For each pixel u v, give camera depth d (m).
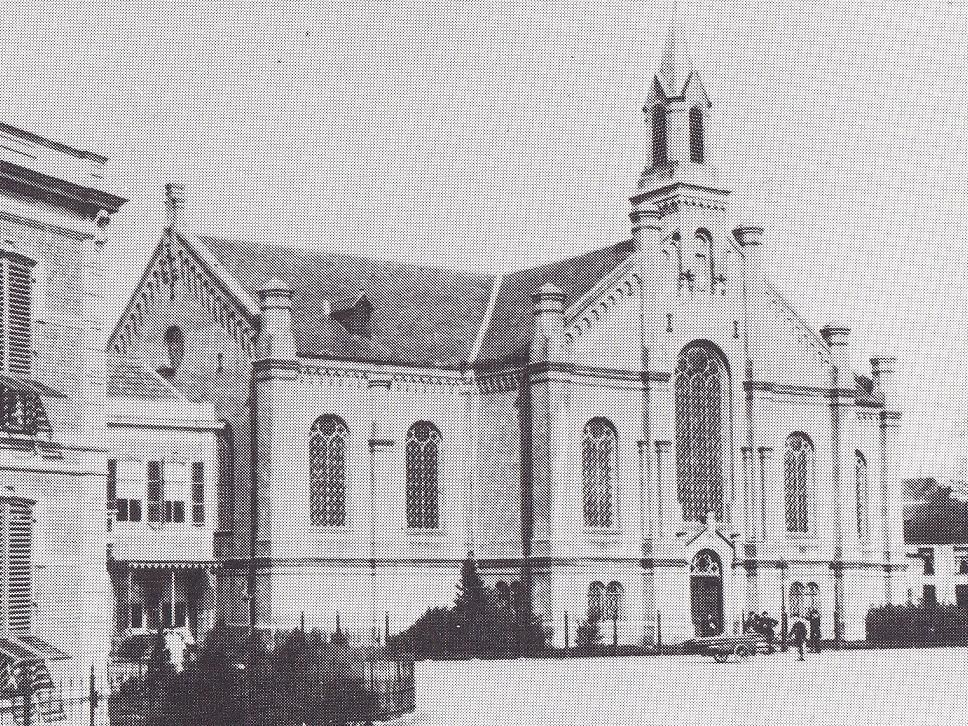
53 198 40.50
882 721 42.50
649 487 71.44
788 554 76.06
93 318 41.53
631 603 69.94
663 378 72.50
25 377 39.53
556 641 66.94
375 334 71.12
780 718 42.97
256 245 73.00
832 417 78.75
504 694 47.78
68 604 39.94
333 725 39.78
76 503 40.53
